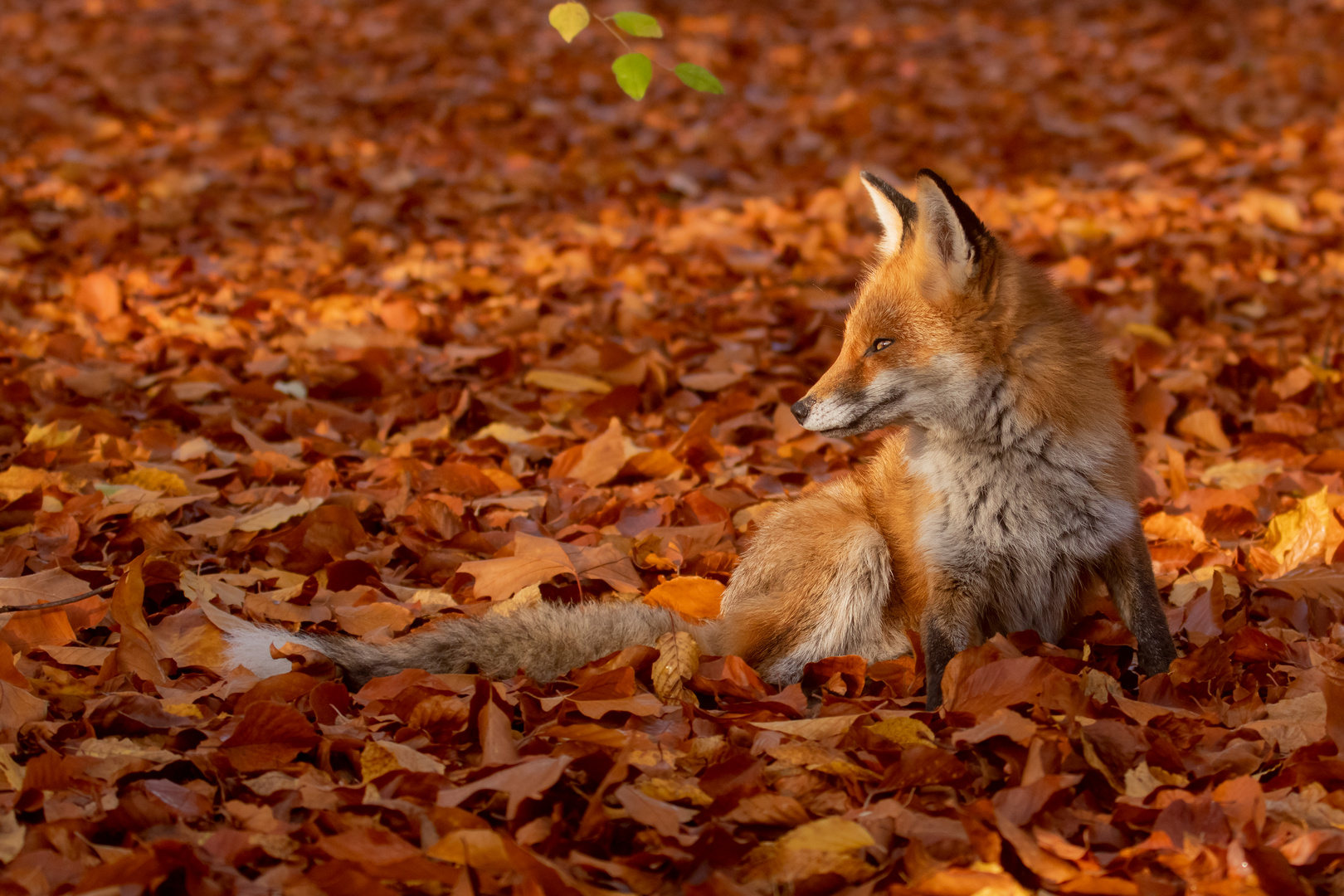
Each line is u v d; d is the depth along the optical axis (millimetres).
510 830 5707
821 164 25734
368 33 37625
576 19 8234
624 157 26688
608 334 16516
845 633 8289
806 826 5520
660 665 7496
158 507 10102
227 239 20641
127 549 9531
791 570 8461
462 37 37531
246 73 33219
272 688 7020
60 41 36250
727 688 7516
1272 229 20594
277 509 10156
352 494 10664
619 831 5793
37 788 5820
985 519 7836
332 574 9141
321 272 19000
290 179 24094
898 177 24984
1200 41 34938
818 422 8156
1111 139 27250
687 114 30500
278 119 29172
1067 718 6508
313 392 13984
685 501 10812
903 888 5211
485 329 16625
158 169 24484
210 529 9883
